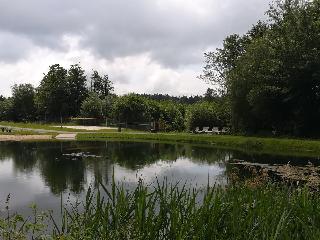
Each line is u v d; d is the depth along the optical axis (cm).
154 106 8288
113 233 673
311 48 4266
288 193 874
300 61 4203
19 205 1467
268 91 4428
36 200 1561
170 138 4828
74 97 11956
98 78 14400
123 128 7369
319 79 4109
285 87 4350
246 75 4738
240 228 655
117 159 2961
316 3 4559
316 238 610
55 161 2841
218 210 693
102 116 9644
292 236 650
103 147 3962
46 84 11469
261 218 680
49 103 11325
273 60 4378
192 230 657
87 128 7369
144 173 2266
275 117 4681
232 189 852
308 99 4400
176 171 2355
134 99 7725
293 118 4603
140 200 695
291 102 4506
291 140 3694
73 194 1667
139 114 7669
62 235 680
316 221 709
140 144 4344
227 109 5388
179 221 681
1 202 1521
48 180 2045
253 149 3741
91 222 696
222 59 5991
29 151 3547
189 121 6556
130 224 686
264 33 5259
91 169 2439
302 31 4378
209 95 6191
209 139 4453
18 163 2731
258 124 5006
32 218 1191
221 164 2653
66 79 11962
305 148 3466
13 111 11844
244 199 792
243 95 4844
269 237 617
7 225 715
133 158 3031
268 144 3744
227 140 4219
